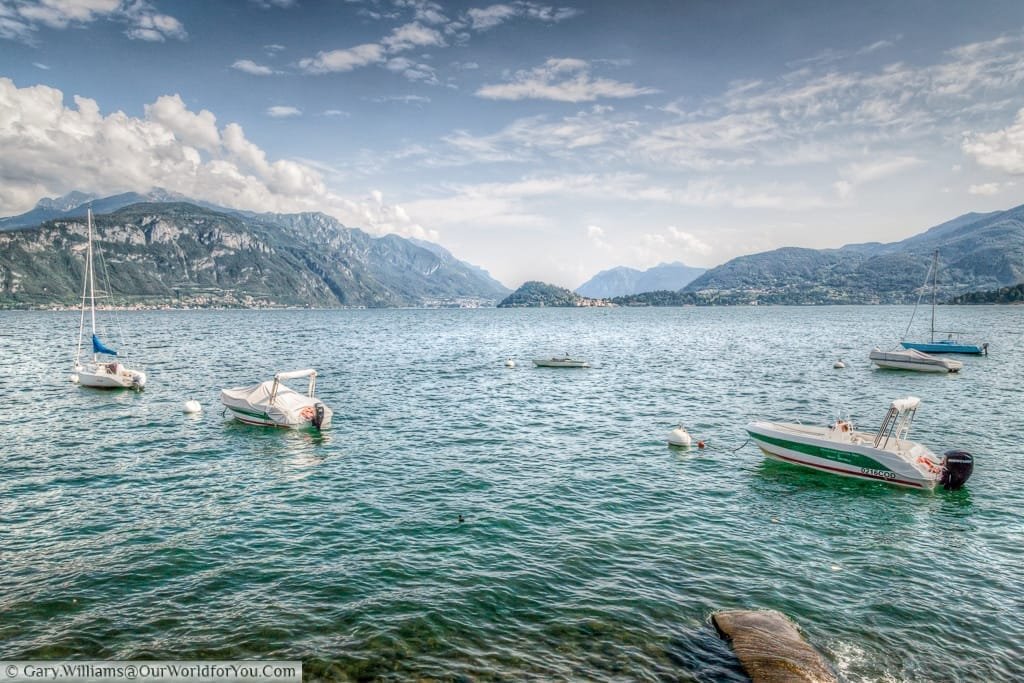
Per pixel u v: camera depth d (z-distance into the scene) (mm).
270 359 75000
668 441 31984
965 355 80188
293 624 14141
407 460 28609
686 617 14773
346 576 16609
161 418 38062
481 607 15039
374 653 13031
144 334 124062
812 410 41688
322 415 34938
